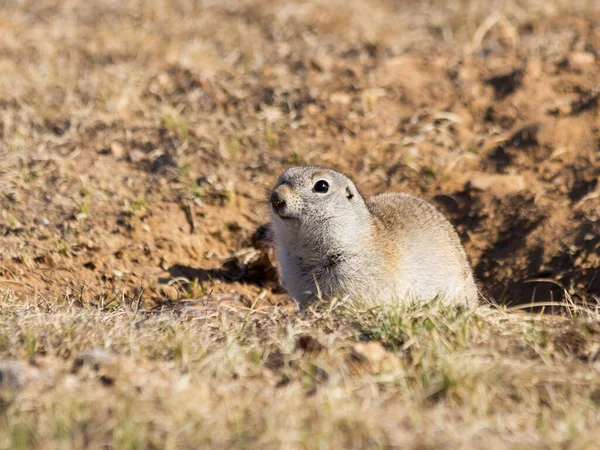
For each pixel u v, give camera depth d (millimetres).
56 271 10648
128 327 7965
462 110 14555
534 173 13094
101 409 6203
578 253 11359
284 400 6426
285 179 9820
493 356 7379
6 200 11820
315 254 9719
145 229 11695
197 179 12828
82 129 13812
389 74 15500
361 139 14000
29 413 6188
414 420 6211
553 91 14500
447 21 18594
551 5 18266
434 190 13023
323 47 17281
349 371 7086
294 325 8125
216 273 11469
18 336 7586
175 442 5844
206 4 20281
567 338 7918
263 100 14859
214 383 6777
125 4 20234
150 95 15000
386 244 9711
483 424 6188
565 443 5977
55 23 18828
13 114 14070
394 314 8211
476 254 11938
